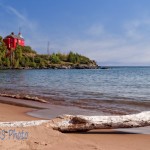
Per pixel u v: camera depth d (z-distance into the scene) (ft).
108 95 60.18
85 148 17.20
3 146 16.66
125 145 19.15
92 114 34.76
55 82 113.91
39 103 45.55
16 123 22.16
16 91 69.10
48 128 21.40
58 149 16.79
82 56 510.99
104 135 22.58
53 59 457.68
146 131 24.54
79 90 73.56
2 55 357.41
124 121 23.56
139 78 154.30
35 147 16.93
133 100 50.62
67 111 36.88
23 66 388.57
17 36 436.76
